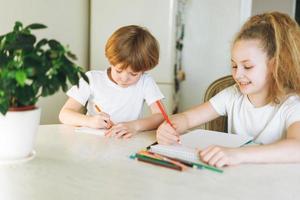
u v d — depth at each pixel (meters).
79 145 1.11
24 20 1.97
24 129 0.91
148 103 1.68
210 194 0.77
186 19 2.71
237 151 0.98
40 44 0.87
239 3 2.58
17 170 0.88
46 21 2.13
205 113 1.39
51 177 0.84
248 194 0.77
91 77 1.68
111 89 1.67
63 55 0.87
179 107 2.73
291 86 1.21
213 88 1.55
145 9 2.34
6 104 0.83
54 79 0.85
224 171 0.91
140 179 0.84
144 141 1.18
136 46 1.47
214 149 0.97
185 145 1.09
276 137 1.21
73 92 1.61
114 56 1.49
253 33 1.15
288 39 1.14
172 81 2.38
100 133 1.26
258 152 0.98
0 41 0.85
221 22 2.66
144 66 1.52
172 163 0.93
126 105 1.68
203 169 0.92
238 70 1.16
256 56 1.13
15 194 0.74
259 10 3.56
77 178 0.84
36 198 0.73
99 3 2.42
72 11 2.34
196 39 2.74
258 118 1.26
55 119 2.21
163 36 2.33
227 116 1.42
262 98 1.25
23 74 0.80
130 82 1.60
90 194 0.75
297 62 1.15
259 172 0.91
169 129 1.17
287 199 0.75
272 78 1.17
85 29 2.49
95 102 1.65
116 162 0.96
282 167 0.95
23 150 0.93
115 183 0.81
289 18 1.19
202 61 2.76
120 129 1.25
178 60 2.58
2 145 0.91
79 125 1.36
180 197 0.75
